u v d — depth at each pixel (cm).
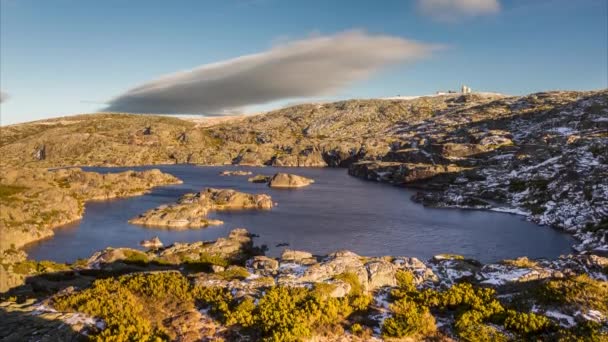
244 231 9206
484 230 10338
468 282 3547
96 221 11512
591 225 9512
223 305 2556
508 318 2425
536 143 18775
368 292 3170
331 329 2391
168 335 2292
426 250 8669
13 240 8888
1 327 2319
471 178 17075
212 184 19862
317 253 8462
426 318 2464
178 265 6294
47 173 17675
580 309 2512
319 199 15350
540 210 11744
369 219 11731
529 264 3831
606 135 17175
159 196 16038
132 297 2750
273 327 2308
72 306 2617
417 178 18888
